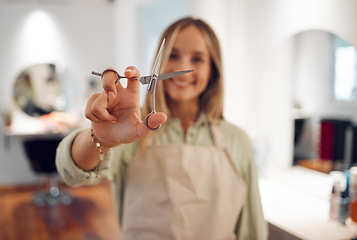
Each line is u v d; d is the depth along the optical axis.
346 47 1.77
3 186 4.88
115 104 0.59
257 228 1.10
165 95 1.08
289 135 2.13
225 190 1.04
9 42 4.76
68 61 5.05
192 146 1.06
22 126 4.88
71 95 5.07
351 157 1.74
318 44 1.93
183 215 1.01
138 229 1.03
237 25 2.48
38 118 4.92
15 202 4.34
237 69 2.48
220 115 1.13
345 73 1.77
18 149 4.90
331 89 1.85
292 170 2.13
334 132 1.83
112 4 5.23
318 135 1.93
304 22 2.02
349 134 1.74
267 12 2.30
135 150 1.05
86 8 5.09
